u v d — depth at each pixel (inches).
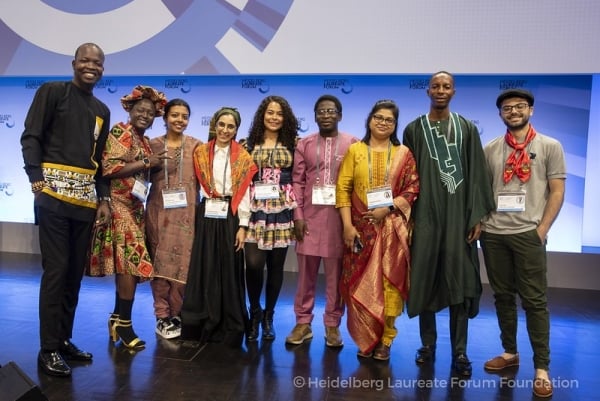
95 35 191.8
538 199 98.3
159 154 113.1
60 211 95.1
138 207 114.1
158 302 122.9
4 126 221.0
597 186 188.2
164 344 116.2
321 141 114.9
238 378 98.6
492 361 106.9
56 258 96.3
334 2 174.1
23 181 222.8
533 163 98.2
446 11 167.3
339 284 115.1
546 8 161.8
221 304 118.3
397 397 92.5
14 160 222.2
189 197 118.4
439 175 102.9
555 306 161.3
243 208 116.0
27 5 195.0
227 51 183.5
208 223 118.0
